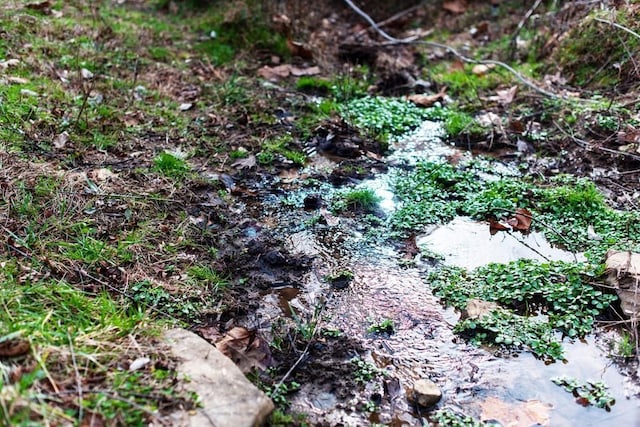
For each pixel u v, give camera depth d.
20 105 2.38
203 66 3.05
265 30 3.34
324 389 1.58
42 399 1.31
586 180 2.24
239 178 2.29
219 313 1.73
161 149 2.36
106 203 2.01
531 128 2.57
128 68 2.91
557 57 3.04
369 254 1.99
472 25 3.72
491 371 1.62
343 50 3.35
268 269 1.91
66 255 1.78
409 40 3.35
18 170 2.04
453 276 1.89
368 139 2.56
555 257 1.96
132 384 1.39
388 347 1.69
